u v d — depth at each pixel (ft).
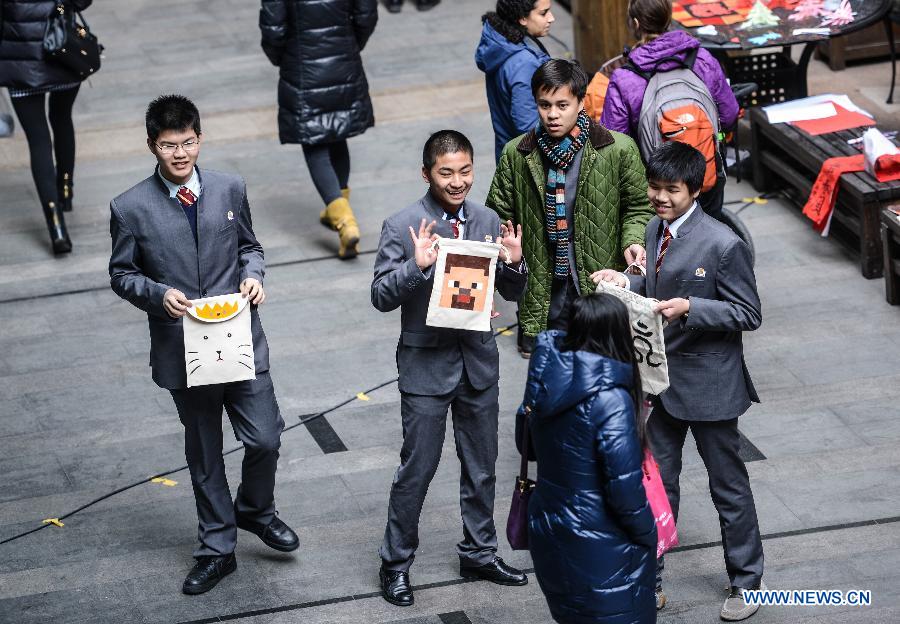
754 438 39.63
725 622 31.86
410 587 33.55
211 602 33.76
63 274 52.70
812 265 49.96
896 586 32.89
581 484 26.16
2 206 58.65
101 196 59.26
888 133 55.01
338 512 37.35
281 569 34.96
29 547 36.52
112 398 43.96
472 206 31.68
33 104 52.11
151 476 39.63
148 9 85.35
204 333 31.50
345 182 54.60
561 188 38.81
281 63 51.60
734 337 30.78
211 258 32.09
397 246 31.24
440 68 72.18
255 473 33.78
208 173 32.27
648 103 40.63
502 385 43.45
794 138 52.44
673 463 32.12
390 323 48.01
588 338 26.16
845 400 41.27
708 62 42.06
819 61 69.56
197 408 32.73
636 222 38.73
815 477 37.55
